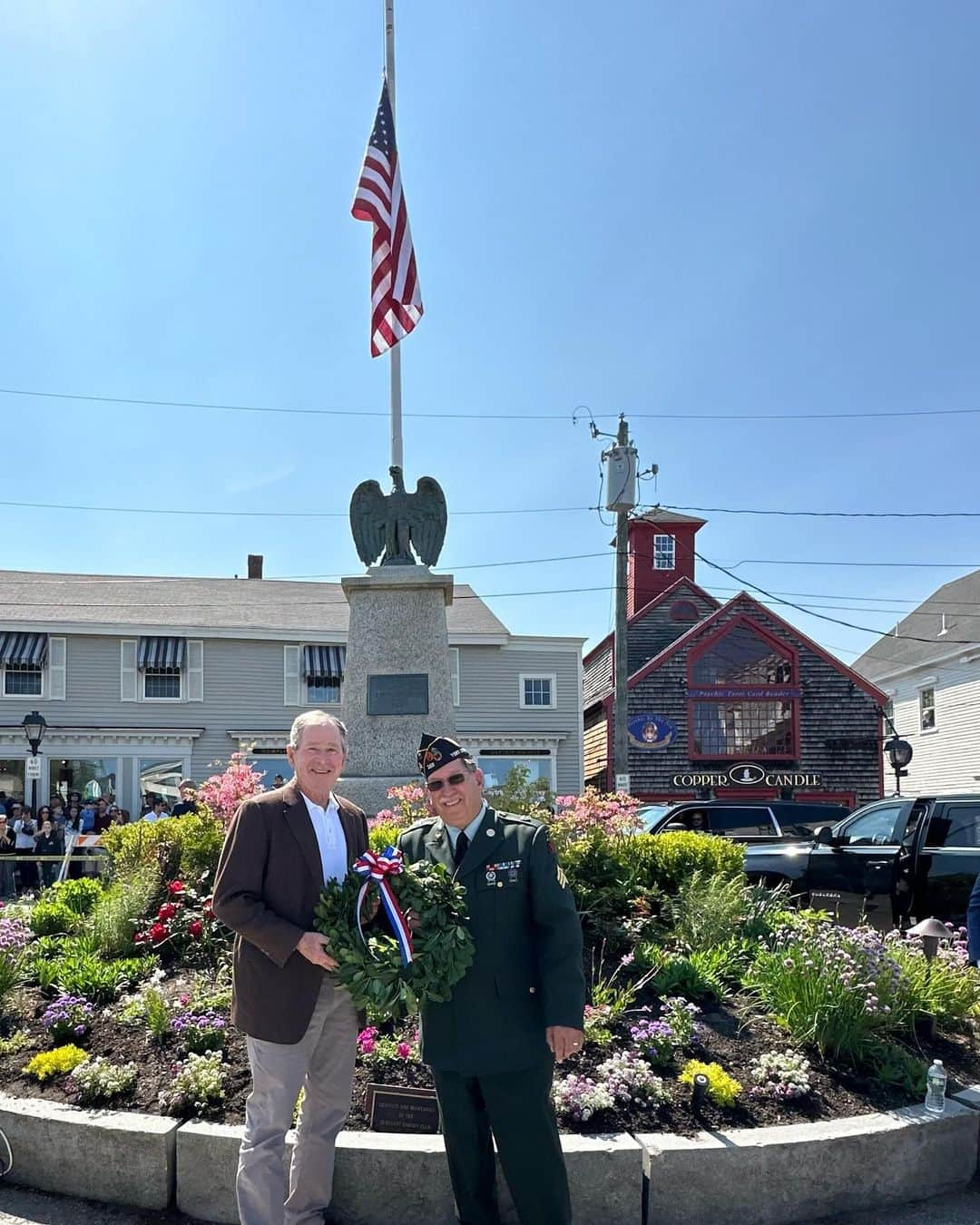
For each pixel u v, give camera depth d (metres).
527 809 7.34
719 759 27.48
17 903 8.47
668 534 34.16
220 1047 4.77
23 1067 4.78
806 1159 3.98
